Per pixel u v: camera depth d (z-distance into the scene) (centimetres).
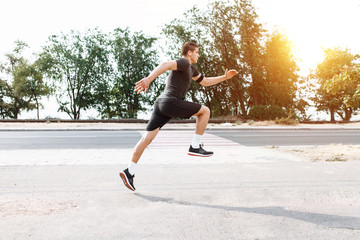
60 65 4003
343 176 493
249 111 3112
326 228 275
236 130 2097
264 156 789
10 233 259
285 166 589
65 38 4025
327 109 4219
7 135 1661
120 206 337
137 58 3944
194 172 529
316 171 536
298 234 261
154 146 1104
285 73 3378
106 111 4156
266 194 387
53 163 686
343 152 850
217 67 3512
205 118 384
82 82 4006
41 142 1296
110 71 4078
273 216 306
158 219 296
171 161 713
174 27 3469
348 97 1091
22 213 311
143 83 324
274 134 1712
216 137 1501
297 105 3706
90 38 4069
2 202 348
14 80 4028
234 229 271
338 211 322
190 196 378
